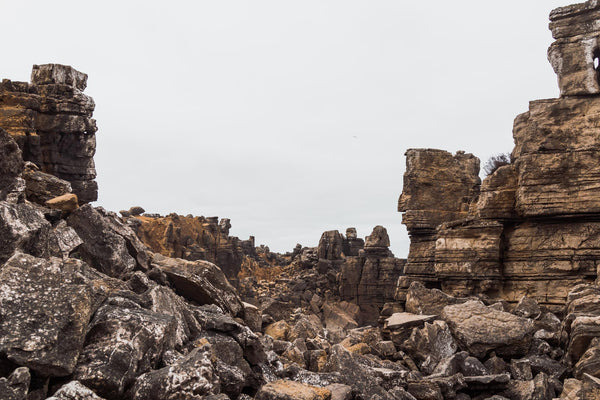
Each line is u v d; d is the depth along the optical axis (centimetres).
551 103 1880
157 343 673
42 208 1009
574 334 1122
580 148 1812
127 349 632
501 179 2006
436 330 1227
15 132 2038
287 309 1933
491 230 1975
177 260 1182
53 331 593
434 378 1048
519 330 1195
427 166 2750
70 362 594
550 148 1852
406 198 2734
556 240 1861
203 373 621
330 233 7069
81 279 675
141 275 928
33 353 569
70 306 624
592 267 1781
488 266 1961
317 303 5812
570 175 1812
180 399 590
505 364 1159
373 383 931
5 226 755
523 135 2064
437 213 2703
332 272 6359
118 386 605
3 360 561
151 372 620
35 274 651
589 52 1836
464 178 2775
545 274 1862
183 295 1123
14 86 2177
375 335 1431
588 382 856
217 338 866
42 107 2211
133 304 754
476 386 1048
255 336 900
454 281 2033
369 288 5966
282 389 752
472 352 1179
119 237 1082
